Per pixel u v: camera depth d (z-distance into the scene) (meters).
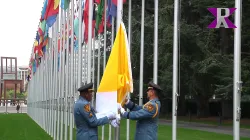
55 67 18.83
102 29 13.98
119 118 7.15
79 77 12.79
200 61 25.45
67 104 15.27
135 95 25.59
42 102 27.00
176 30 8.46
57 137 17.23
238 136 6.68
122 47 7.59
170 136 19.83
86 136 6.95
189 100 41.69
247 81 22.81
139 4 25.80
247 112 34.78
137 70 27.20
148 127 6.88
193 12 28.12
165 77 25.50
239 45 6.89
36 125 29.83
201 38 25.56
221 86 23.88
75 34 16.73
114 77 7.27
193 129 24.36
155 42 9.36
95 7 14.10
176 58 8.40
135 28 26.34
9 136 20.03
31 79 44.16
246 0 24.42
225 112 32.41
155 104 6.87
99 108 7.22
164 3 26.39
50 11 15.90
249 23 24.80
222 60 24.30
